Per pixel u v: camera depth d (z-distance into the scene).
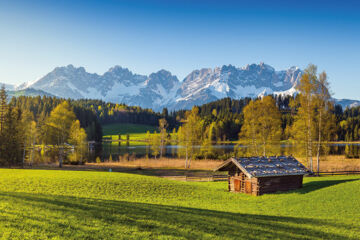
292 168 34.19
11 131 64.19
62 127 65.56
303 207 24.06
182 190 32.59
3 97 65.94
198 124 71.06
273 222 18.44
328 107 47.69
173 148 134.12
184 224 15.94
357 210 22.08
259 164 34.06
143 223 15.27
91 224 14.13
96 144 157.75
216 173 54.75
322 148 48.47
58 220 14.10
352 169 50.03
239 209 23.89
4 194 19.67
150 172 55.72
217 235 14.48
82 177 35.06
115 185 31.62
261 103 57.09
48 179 32.44
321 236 15.72
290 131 51.84
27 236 11.63
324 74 47.53
